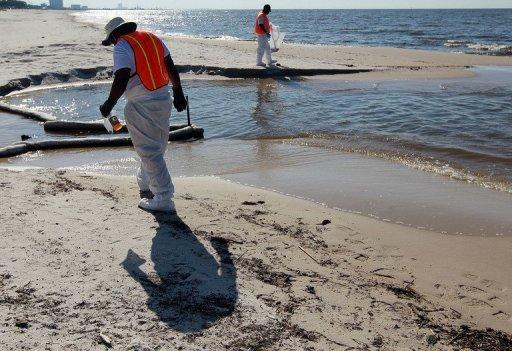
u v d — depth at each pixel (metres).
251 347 2.55
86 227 3.85
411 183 5.73
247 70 15.72
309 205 4.91
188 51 21.19
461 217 4.72
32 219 3.92
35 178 4.99
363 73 16.47
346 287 3.28
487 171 6.20
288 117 9.58
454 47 29.31
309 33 46.78
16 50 19.66
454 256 3.89
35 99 12.02
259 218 4.40
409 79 15.26
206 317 2.78
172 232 3.88
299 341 2.64
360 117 9.47
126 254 3.45
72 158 6.86
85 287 2.98
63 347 2.43
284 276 3.34
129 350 2.43
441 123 8.80
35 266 3.19
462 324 2.97
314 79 15.27
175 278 3.17
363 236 4.18
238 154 7.09
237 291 3.08
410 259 3.80
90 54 18.92
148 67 3.99
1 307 2.73
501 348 2.77
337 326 2.82
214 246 3.69
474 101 10.93
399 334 2.82
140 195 4.71
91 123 8.66
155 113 4.12
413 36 40.97
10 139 8.14
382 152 7.08
